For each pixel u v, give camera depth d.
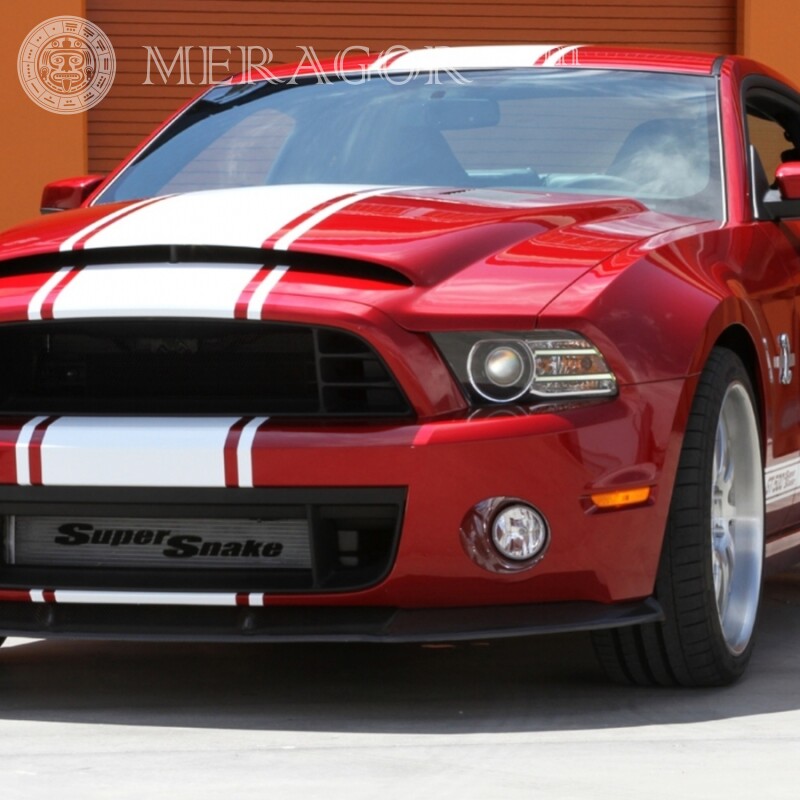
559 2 21.52
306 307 6.25
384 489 6.19
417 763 5.70
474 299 6.34
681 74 8.88
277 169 8.49
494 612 6.41
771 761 5.76
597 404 6.35
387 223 6.76
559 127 8.46
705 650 6.82
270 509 6.29
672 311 6.69
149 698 6.89
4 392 6.67
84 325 6.50
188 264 6.58
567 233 6.91
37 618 6.67
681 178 8.16
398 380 6.23
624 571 6.49
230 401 6.45
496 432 6.19
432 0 21.34
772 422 7.66
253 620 6.45
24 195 20.77
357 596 6.32
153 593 6.47
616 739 6.08
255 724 6.36
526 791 5.32
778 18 21.34
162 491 6.32
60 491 6.43
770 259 7.90
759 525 7.47
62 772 5.61
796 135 9.88
